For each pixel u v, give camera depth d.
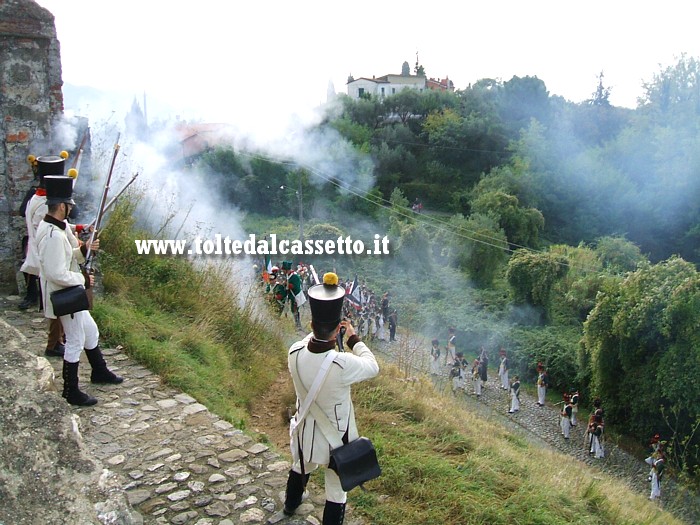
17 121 7.56
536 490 5.59
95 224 5.59
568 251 33.47
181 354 7.09
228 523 4.15
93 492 2.50
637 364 19.27
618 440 18.64
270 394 7.76
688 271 19.14
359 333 20.44
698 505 11.07
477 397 20.48
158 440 5.13
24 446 2.55
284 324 11.20
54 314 5.08
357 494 4.89
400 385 7.96
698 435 17.14
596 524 5.65
